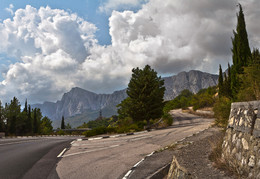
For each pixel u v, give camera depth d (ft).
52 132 363.76
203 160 16.98
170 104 336.08
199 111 174.40
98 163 25.22
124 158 27.86
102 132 83.30
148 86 87.20
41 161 26.23
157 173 19.07
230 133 16.72
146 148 35.17
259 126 11.96
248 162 12.23
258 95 20.90
